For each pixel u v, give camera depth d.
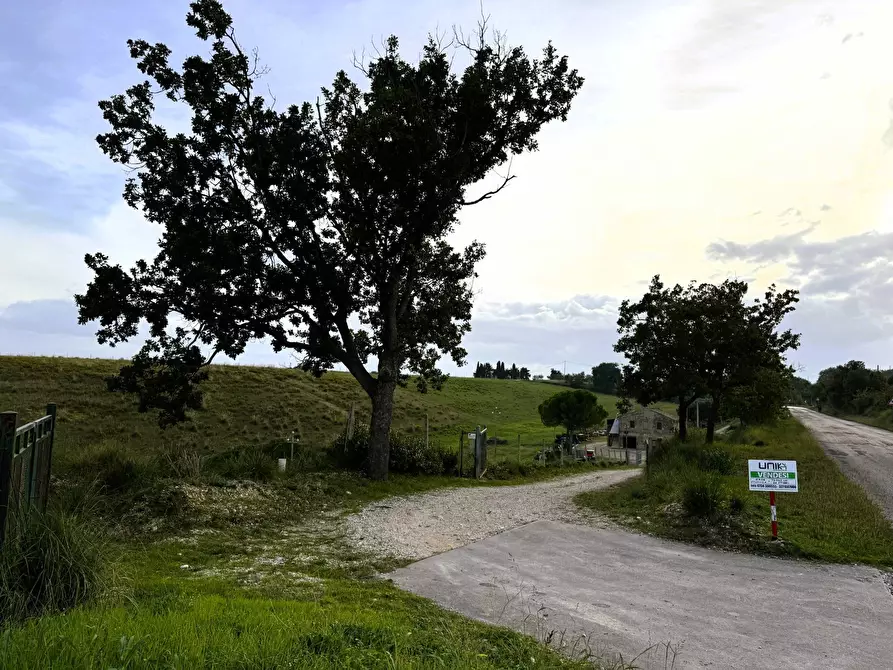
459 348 23.75
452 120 18.59
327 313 20.11
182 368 18.11
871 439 40.31
